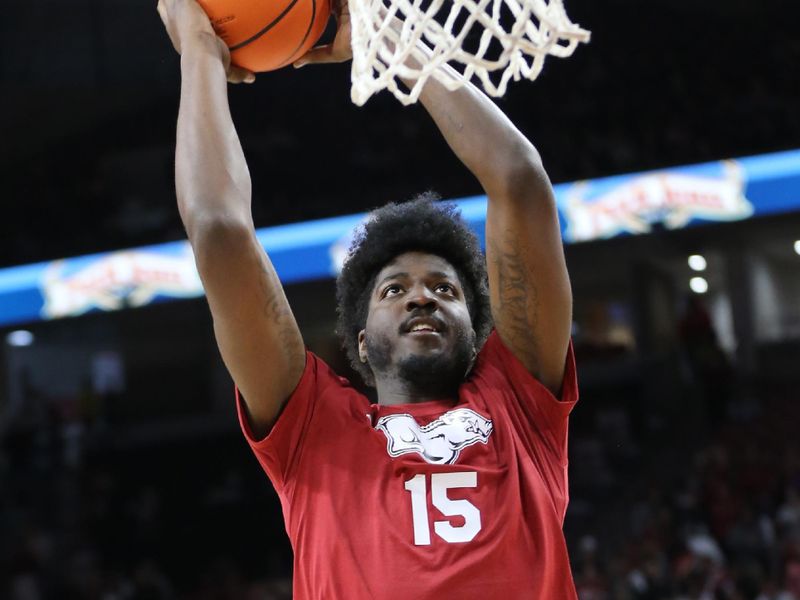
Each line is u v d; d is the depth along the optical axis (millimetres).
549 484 2350
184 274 14055
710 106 14281
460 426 2312
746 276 15539
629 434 14883
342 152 15500
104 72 16891
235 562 15711
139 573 14047
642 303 16078
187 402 17625
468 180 14625
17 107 16984
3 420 17016
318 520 2234
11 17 16625
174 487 16797
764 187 12672
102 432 17078
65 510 15914
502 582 2135
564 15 2129
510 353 2475
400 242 2576
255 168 15664
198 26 2422
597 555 12125
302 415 2342
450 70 2508
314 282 14766
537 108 15055
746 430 14219
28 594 13875
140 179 16547
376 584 2123
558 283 2391
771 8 15445
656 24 15680
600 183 13203
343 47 2594
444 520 2180
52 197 16391
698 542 10984
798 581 9328
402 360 2404
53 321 14789
